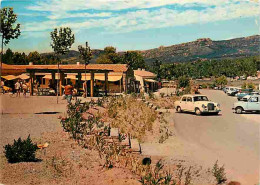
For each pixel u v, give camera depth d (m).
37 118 14.55
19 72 39.22
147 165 8.97
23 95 30.97
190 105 24.08
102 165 8.40
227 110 27.81
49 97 28.75
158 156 10.44
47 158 8.47
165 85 66.25
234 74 107.19
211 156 10.56
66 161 8.37
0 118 14.19
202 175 8.58
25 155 8.17
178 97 35.78
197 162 9.80
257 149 11.38
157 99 31.41
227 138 13.73
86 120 13.30
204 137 13.93
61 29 21.97
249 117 22.08
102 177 7.52
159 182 7.66
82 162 8.39
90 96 32.38
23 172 7.28
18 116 15.20
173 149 11.41
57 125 12.88
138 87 49.47
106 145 10.41
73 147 9.66
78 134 10.91
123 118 16.50
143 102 25.53
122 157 9.39
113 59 76.88
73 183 6.98
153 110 22.88
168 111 24.64
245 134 14.72
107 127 12.10
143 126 15.52
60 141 10.23
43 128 12.13
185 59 174.25
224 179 8.30
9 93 34.47
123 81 43.03
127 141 10.71
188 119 20.58
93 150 9.66
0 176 6.88
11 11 15.58
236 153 10.99
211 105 23.39
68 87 22.33
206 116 22.66
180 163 9.69
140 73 53.34
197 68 109.88
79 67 43.22
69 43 22.22
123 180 7.34
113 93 38.91
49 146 9.56
